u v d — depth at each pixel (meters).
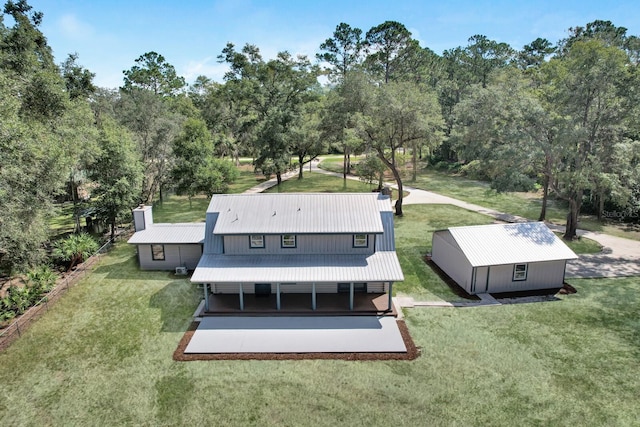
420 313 20.59
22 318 20.33
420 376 15.70
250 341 18.23
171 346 17.98
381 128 37.09
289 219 22.52
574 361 16.44
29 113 27.67
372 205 23.47
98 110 49.00
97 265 27.25
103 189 31.61
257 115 59.97
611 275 24.95
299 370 16.19
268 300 21.81
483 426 13.23
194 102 75.56
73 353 17.55
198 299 22.30
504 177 31.30
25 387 15.45
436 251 27.22
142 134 43.69
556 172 29.78
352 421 13.55
